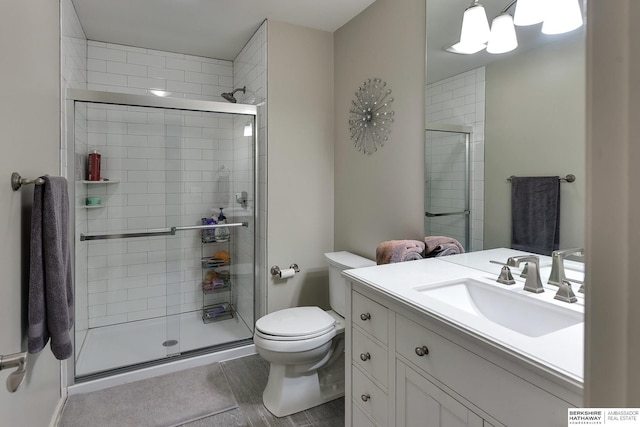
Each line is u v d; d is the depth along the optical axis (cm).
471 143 155
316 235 261
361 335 141
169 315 284
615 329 35
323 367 200
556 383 71
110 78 278
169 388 207
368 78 222
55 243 132
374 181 220
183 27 250
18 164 121
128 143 256
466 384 93
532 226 133
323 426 176
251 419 181
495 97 145
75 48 225
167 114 256
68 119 203
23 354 92
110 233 258
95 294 258
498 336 86
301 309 213
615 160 34
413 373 113
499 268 145
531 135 132
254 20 240
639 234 32
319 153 259
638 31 32
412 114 188
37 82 145
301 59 250
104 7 222
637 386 33
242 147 266
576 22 117
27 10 131
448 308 105
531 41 131
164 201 272
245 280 277
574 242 119
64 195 149
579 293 116
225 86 319
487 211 150
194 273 290
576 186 118
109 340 255
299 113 251
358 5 220
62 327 133
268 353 181
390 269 155
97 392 202
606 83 35
